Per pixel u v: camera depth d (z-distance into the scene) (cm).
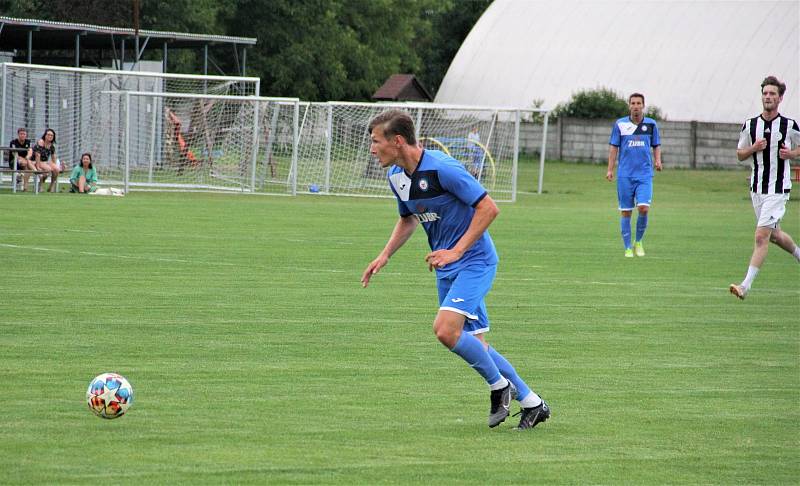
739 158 4172
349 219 7562
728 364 2920
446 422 2250
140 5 16488
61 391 2423
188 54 17400
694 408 2414
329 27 19275
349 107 11738
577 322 3578
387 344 3095
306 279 4444
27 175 9238
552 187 12638
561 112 18662
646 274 4925
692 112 18600
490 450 2042
